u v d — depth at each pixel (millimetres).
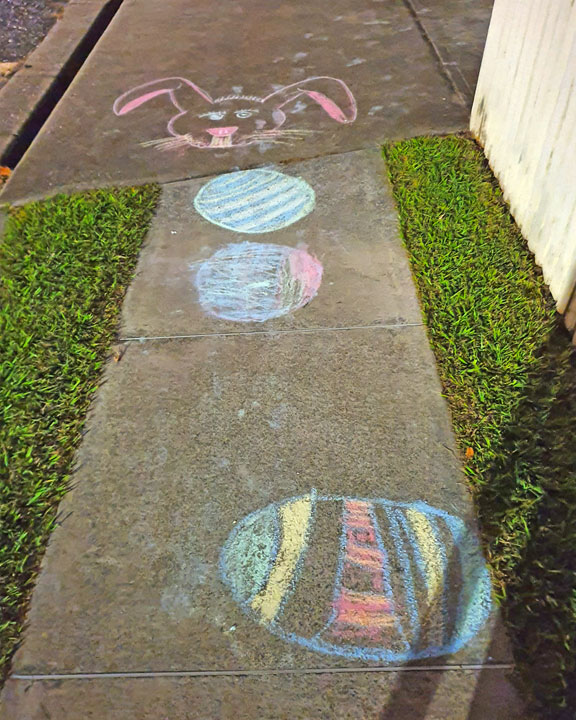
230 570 2021
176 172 3838
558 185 2740
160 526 2145
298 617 1906
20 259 3238
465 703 1711
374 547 2059
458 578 1975
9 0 6777
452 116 4180
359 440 2373
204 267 3170
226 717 1714
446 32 5227
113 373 2670
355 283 3041
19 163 3975
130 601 1960
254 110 4383
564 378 2504
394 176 3682
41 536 2125
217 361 2695
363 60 4910
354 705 1723
